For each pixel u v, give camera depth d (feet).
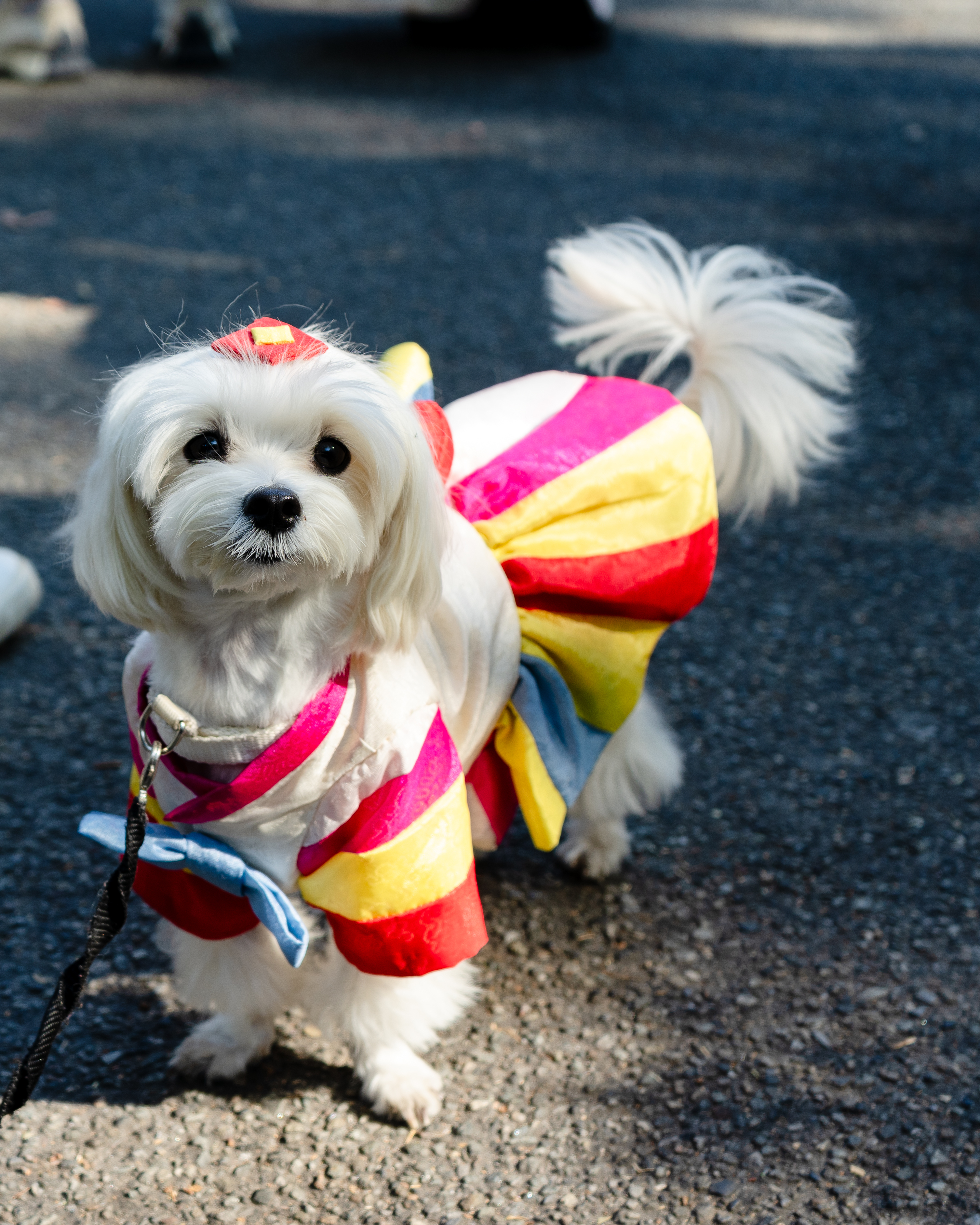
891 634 12.01
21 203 22.21
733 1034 7.65
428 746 6.27
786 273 13.35
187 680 6.01
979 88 33.01
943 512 14.11
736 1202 6.53
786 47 37.40
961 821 9.50
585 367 16.55
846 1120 7.01
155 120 27.30
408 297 18.90
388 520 5.77
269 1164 6.82
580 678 7.45
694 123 28.84
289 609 5.80
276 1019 7.80
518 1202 6.57
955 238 22.22
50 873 8.84
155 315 17.94
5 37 29.32
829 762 10.21
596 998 7.97
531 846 9.42
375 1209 6.54
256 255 20.36
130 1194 6.59
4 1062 7.35
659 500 7.52
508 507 7.16
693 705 10.95
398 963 6.35
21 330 17.35
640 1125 7.04
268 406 5.37
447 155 25.89
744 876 9.01
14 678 11.07
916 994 7.91
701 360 8.82
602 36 35.50
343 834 6.27
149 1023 7.75
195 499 5.30
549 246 21.17
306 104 29.04
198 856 6.18
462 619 6.56
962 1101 7.10
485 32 34.76
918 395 16.60
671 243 8.99
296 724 5.97
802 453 9.11
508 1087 7.32
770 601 12.55
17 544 12.85
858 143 27.84
